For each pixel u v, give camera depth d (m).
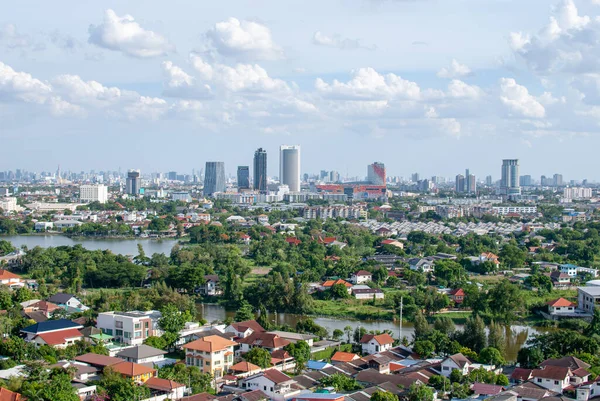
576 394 175.25
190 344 199.50
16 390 164.38
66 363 186.62
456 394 174.62
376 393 165.25
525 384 181.88
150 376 183.12
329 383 181.75
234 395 169.50
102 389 167.38
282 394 173.00
